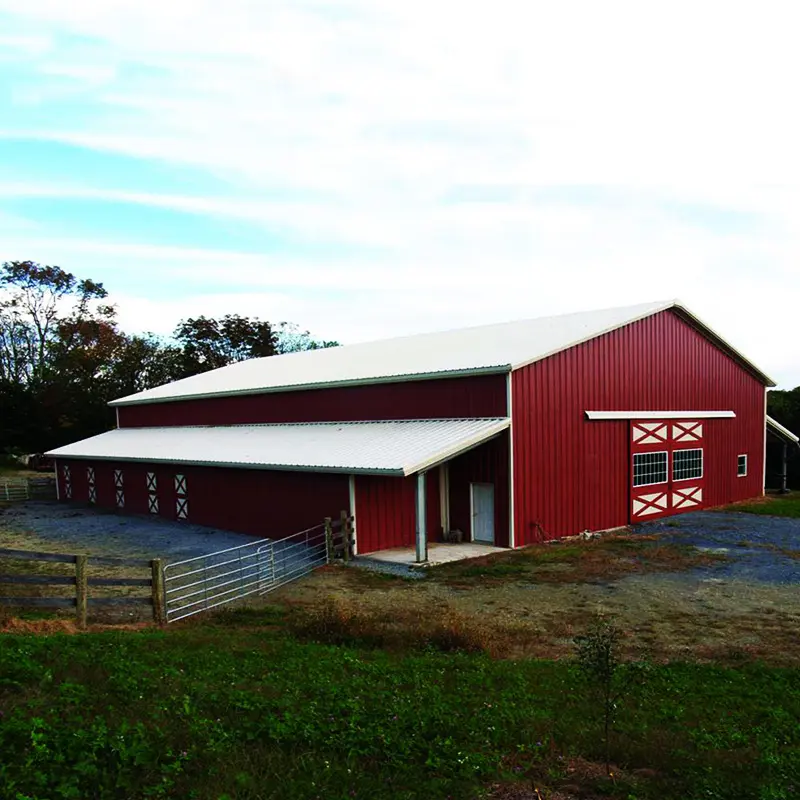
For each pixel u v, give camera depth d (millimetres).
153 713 6211
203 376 37781
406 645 10305
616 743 6391
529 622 11977
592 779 5660
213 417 31562
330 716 6535
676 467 25031
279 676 7953
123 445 32719
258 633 11023
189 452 26625
